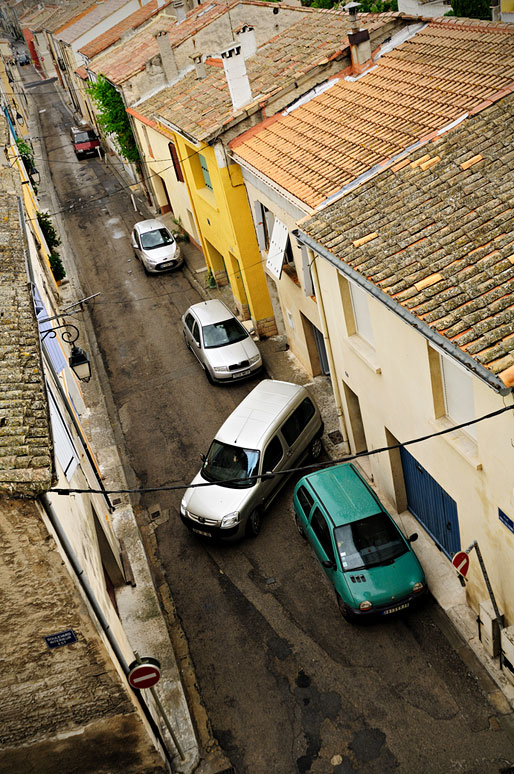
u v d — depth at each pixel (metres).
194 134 18.31
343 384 14.30
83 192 38.44
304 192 13.41
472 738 9.64
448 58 14.97
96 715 8.55
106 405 19.44
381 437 12.91
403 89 14.86
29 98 70.00
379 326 11.09
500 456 8.51
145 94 30.33
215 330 19.41
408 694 10.38
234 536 13.57
